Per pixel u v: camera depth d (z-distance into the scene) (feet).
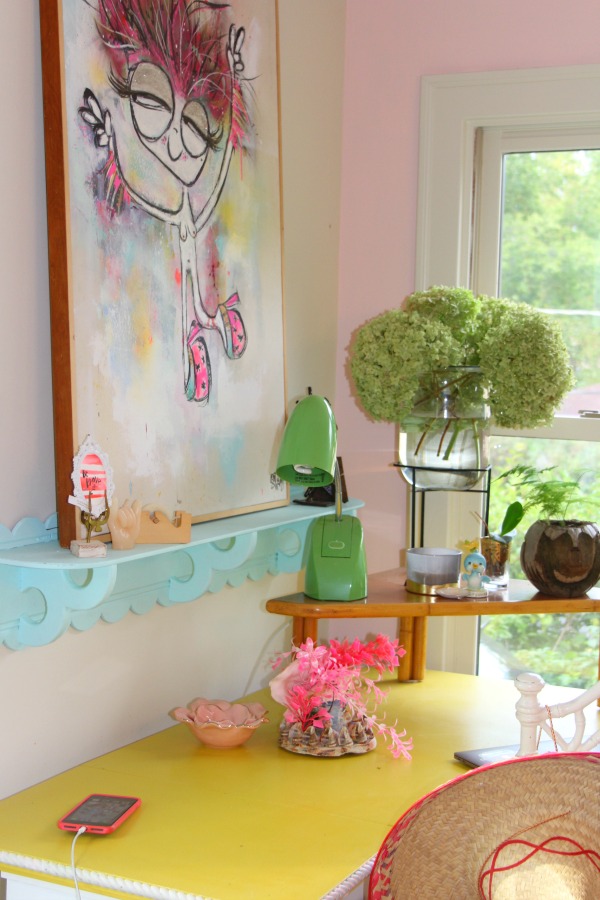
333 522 7.02
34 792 5.22
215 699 6.91
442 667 8.40
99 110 5.30
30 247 5.14
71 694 5.55
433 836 4.29
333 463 6.60
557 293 8.26
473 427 7.07
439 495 8.40
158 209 5.79
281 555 7.41
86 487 5.09
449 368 7.04
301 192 7.86
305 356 8.07
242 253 6.68
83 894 4.55
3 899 4.91
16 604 5.04
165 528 5.43
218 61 6.38
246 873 4.44
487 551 7.32
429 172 8.28
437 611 6.75
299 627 6.92
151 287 5.73
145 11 5.65
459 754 5.90
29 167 5.10
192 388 6.11
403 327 6.95
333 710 6.04
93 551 4.89
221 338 6.43
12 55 4.96
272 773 5.63
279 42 7.30
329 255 8.43
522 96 8.02
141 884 4.34
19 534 5.09
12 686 5.13
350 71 8.54
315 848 4.70
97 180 5.28
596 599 6.93
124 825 4.89
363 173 8.54
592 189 8.12
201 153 6.20
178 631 6.46
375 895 4.14
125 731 6.02
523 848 4.28
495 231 8.38
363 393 7.18
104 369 5.35
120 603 5.79
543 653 8.42
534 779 4.35
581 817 4.27
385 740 6.28
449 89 8.19
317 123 8.09
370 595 7.03
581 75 7.86
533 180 8.27
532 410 7.00
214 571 6.66
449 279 8.29
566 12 7.90
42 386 5.25
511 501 8.36
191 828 4.88
